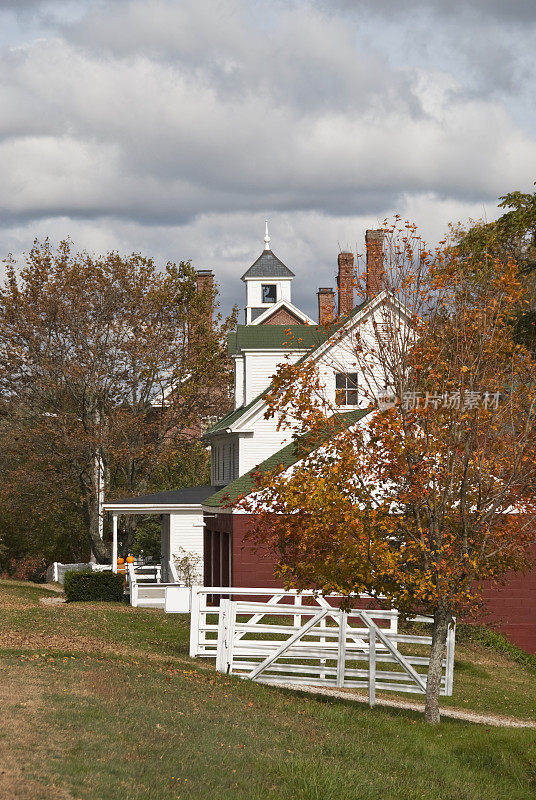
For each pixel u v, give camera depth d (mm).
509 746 30859
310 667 39906
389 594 35844
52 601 77750
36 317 92938
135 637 49312
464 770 28000
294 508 36312
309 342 76938
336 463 37156
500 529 35375
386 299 36938
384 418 35031
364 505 37281
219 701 31156
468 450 33906
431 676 36031
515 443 34719
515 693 45625
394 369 36000
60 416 93688
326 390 65688
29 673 30234
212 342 102375
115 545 84125
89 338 94938
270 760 23719
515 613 59406
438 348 34875
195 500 83125
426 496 34656
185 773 21016
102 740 22422
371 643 37906
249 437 72312
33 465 98875
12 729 22125
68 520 112500
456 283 36250
